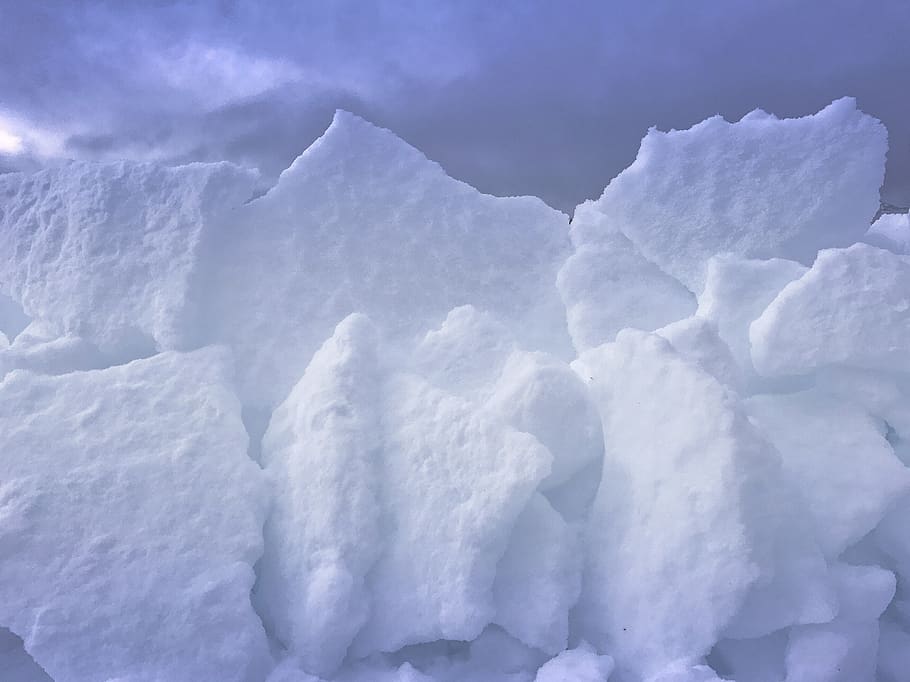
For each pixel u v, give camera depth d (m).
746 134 5.08
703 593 3.38
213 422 4.01
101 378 4.20
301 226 4.83
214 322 4.57
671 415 3.77
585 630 3.69
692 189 5.06
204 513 3.69
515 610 3.53
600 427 4.12
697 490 3.51
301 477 3.80
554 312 5.03
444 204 5.05
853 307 4.11
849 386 4.20
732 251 4.94
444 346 4.50
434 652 3.63
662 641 3.43
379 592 3.58
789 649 3.39
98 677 3.30
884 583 3.45
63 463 3.82
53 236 4.71
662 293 4.99
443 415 3.88
